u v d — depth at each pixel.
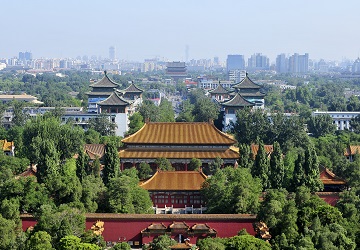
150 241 128.50
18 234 120.31
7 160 170.88
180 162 178.25
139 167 173.62
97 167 155.75
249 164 167.38
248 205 134.50
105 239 130.75
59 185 132.88
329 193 147.25
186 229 128.88
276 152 154.38
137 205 138.25
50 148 155.12
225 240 114.81
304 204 130.12
